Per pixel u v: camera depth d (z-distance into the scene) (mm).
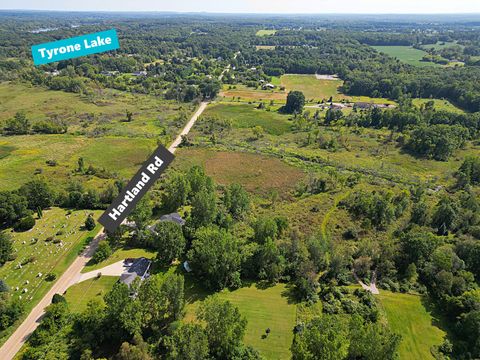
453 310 62688
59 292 65562
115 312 53125
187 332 49344
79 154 134625
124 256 75750
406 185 115062
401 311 63969
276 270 69250
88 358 49781
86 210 93625
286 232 85125
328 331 48219
